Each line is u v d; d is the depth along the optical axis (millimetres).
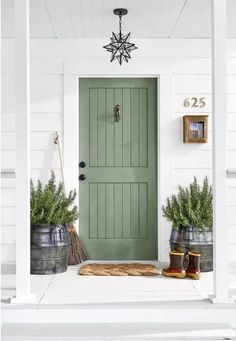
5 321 3334
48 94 5363
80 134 5461
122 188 5480
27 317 3340
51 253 4672
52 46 5363
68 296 3709
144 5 4375
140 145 5496
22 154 3447
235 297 3609
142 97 5488
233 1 4227
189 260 4512
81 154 5469
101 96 5480
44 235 4664
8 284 4168
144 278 4477
